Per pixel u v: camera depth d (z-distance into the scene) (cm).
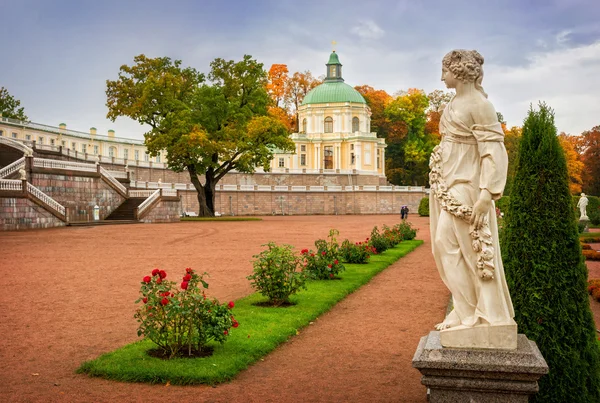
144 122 5956
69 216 4459
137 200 5328
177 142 5675
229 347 939
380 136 11988
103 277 1752
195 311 886
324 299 1383
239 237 3441
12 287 1562
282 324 1117
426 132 11831
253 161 6097
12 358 915
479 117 569
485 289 571
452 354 559
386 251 2562
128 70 6012
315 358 925
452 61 582
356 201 9425
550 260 682
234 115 6069
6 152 5084
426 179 11581
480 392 554
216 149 5722
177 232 3831
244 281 1695
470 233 570
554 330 672
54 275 1786
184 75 6303
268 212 8862
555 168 691
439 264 596
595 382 677
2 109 8762
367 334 1087
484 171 560
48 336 1051
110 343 1003
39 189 4350
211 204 6309
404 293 1530
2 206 3772
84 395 749
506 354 550
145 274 1820
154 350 922
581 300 678
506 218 723
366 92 12619
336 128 11238
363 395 755
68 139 8800
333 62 11681
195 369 820
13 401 727
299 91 11956
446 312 1284
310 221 5978
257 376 832
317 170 10350
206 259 2250
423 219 6675
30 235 3369
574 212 692
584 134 9944
